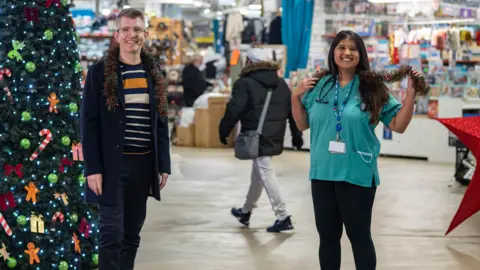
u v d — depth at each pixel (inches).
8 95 181.9
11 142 183.0
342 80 157.8
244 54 589.0
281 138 252.4
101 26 593.0
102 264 157.2
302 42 568.4
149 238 242.2
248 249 226.5
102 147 157.8
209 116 570.6
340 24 567.2
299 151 555.8
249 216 264.8
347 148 152.3
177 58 652.7
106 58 158.2
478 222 273.3
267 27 691.4
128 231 165.0
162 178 165.3
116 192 156.6
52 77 187.0
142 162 160.4
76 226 192.1
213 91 609.3
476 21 542.3
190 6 945.5
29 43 183.8
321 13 589.6
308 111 161.3
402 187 366.0
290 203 316.5
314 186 157.8
